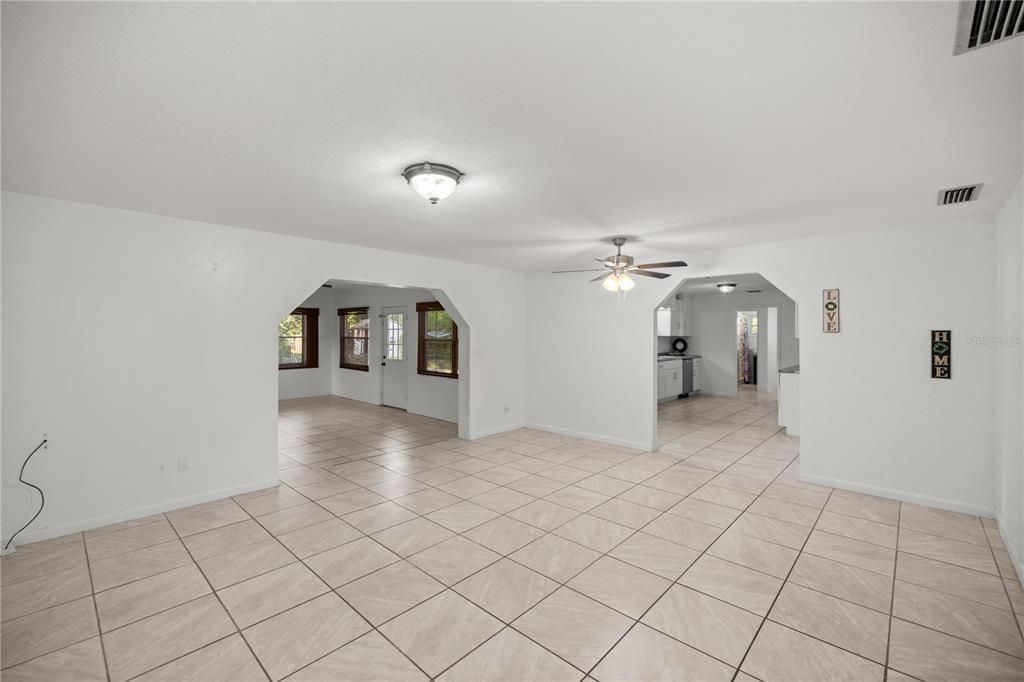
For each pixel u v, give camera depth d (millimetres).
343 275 4578
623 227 3771
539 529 3309
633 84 1658
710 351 9953
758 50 1454
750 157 2330
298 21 1311
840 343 4051
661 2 1229
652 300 5324
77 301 3225
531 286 6578
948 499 3600
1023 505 2596
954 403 3564
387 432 6418
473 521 3447
